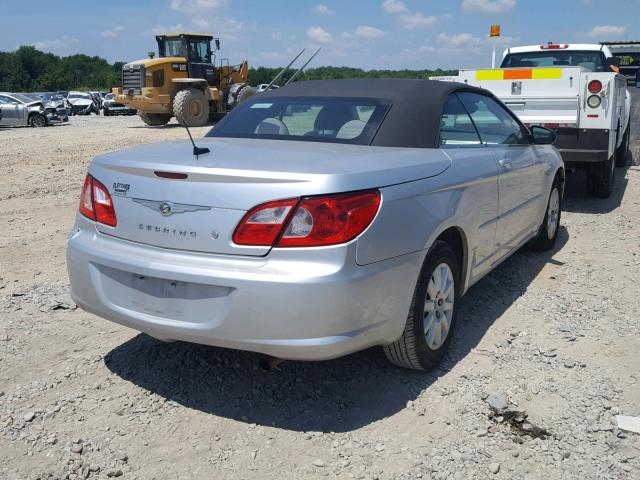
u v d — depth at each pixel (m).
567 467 2.89
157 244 3.20
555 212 6.27
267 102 4.49
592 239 6.74
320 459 2.96
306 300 2.91
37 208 8.28
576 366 3.83
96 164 3.53
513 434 3.15
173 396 3.50
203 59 25.16
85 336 4.25
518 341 4.20
